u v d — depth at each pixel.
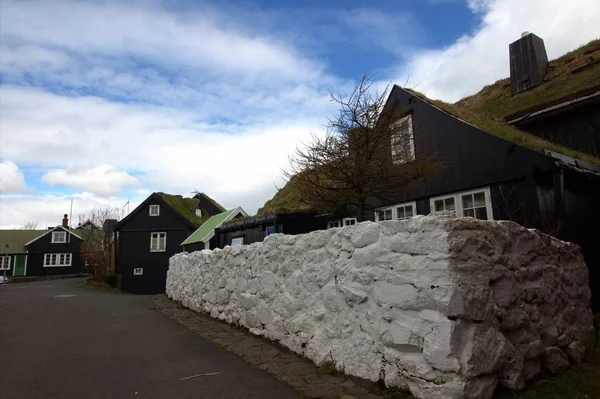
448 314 3.19
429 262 3.38
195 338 6.62
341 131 8.68
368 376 3.92
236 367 4.88
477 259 3.41
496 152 8.41
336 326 4.43
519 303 3.73
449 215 3.46
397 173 8.43
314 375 4.33
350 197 8.79
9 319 9.55
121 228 31.52
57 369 5.03
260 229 14.66
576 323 4.58
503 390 3.41
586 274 5.11
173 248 31.78
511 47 14.66
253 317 6.39
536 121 11.21
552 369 3.91
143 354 5.66
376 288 3.92
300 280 5.18
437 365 3.21
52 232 50.09
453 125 9.42
